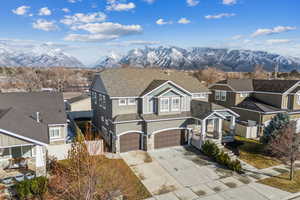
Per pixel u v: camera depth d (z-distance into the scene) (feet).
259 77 269.03
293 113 100.12
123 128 76.54
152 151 79.20
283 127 77.10
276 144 68.28
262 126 96.17
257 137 95.25
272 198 50.47
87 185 38.27
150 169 64.90
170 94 83.41
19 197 46.98
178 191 53.42
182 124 84.84
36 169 53.31
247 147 82.53
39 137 53.36
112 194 45.11
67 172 48.88
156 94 83.05
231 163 65.05
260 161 71.00
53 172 57.57
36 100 85.87
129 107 81.92
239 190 53.88
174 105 85.30
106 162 66.85
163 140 82.43
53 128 76.89
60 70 359.05
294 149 58.29
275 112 97.86
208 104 81.15
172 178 59.82
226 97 118.52
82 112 130.11
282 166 67.67
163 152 78.48
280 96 103.09
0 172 57.36
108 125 83.76
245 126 93.71
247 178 60.03
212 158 73.26
